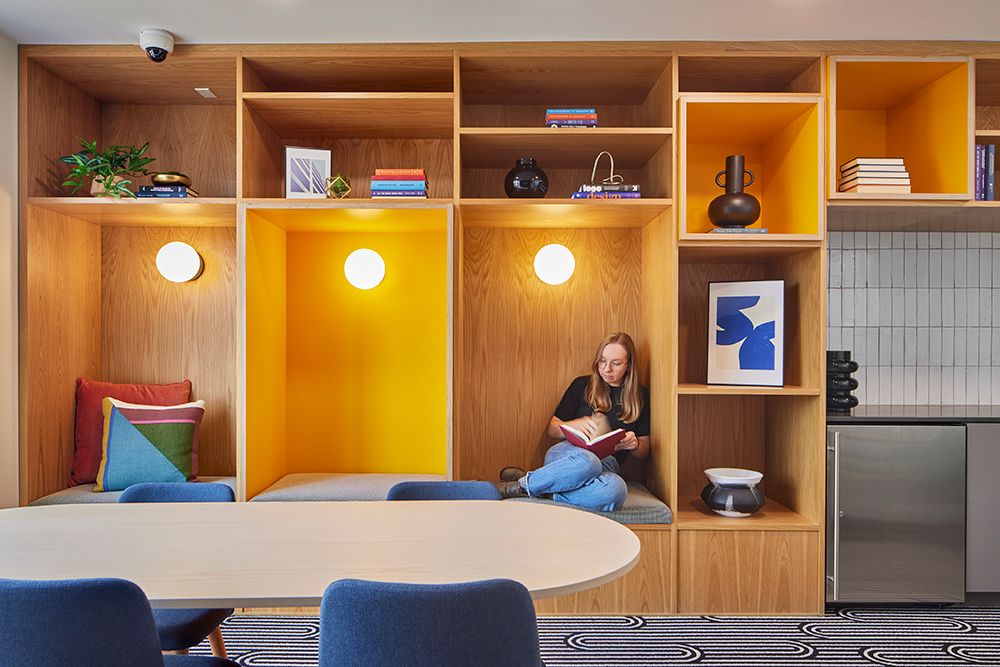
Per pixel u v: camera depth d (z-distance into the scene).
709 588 2.94
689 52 2.99
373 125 3.35
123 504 2.05
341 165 3.57
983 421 2.98
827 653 2.58
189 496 2.16
